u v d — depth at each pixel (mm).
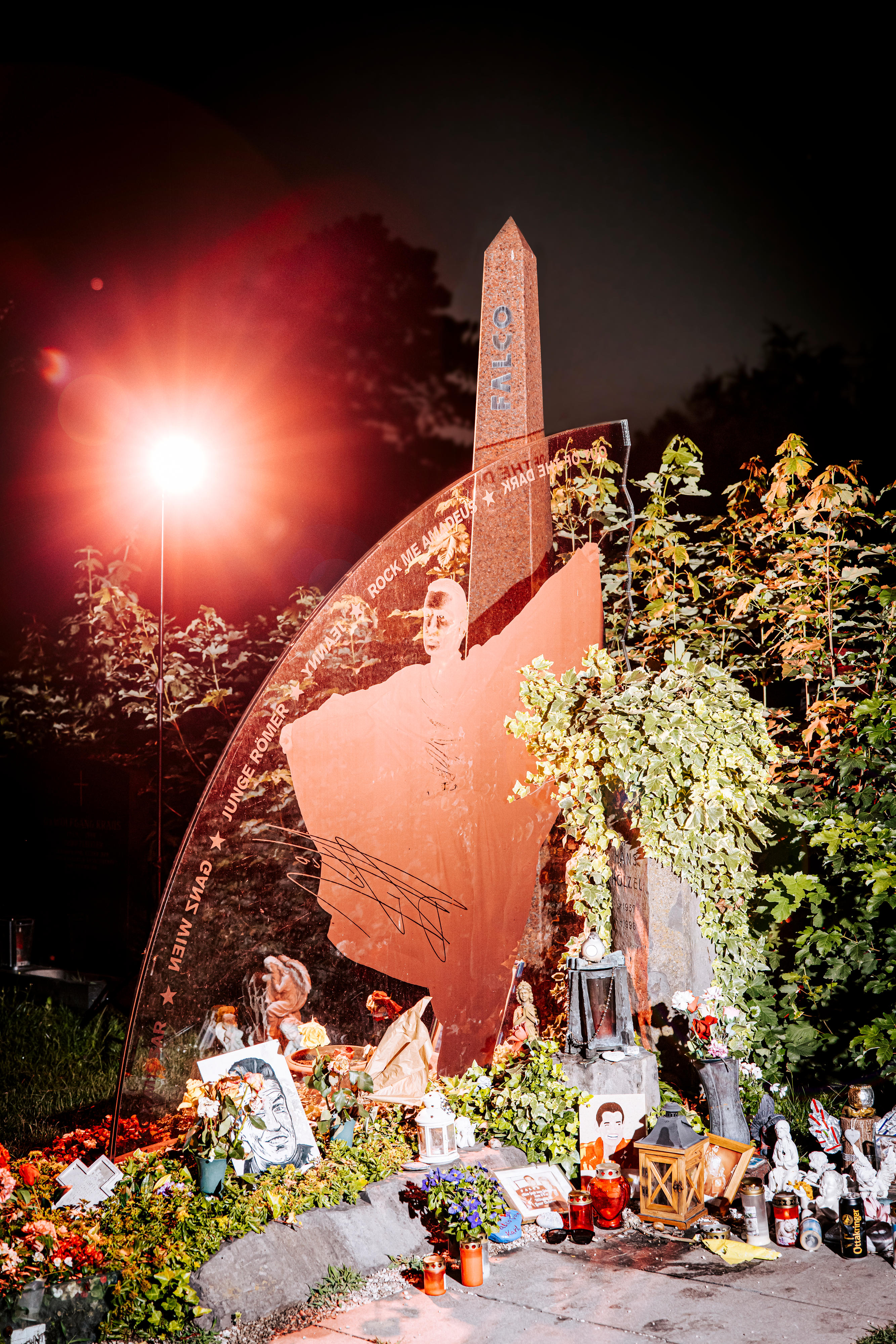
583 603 7562
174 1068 5008
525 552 6922
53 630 11852
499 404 7262
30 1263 4082
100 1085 7203
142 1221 4379
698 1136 5113
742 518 8688
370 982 5809
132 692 9266
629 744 5988
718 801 5984
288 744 5438
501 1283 4484
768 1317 4125
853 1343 3891
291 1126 4918
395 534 5938
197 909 5098
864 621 8062
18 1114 6730
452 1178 4820
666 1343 3951
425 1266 4387
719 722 6188
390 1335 4051
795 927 6641
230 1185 4551
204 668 9406
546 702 6441
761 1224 4793
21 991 9047
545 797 6770
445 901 6168
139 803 8844
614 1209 5000
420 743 6066
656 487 8164
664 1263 4645
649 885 5969
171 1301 4055
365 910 5785
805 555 7559
